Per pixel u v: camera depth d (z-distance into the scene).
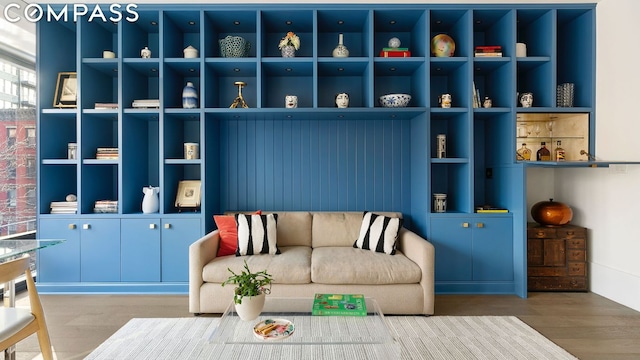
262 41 3.29
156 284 3.16
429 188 3.18
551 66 3.18
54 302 2.94
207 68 3.29
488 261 3.17
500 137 3.39
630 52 2.81
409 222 3.66
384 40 3.68
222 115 3.37
